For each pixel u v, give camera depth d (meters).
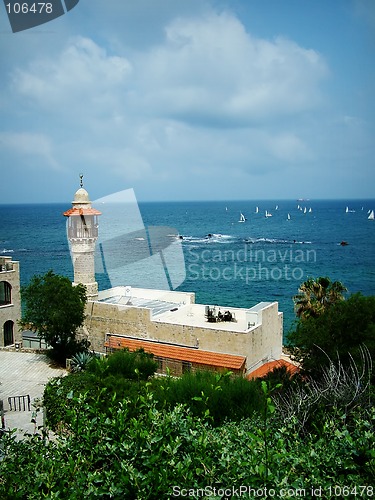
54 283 38.75
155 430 9.34
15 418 24.91
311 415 13.31
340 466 8.77
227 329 34.28
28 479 8.97
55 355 39.56
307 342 28.73
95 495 8.41
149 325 37.47
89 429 9.89
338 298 40.06
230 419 16.34
